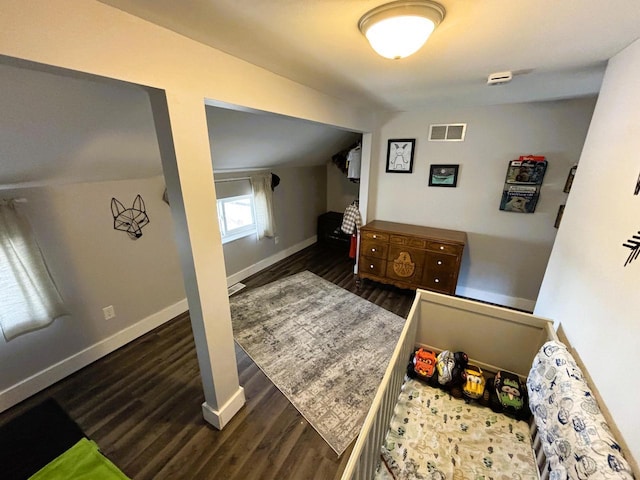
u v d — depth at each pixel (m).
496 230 2.96
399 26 0.91
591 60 1.40
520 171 2.69
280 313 2.98
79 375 2.12
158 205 2.58
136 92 1.40
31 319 1.83
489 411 1.61
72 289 2.08
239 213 3.65
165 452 1.57
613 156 1.22
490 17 0.95
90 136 1.58
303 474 1.46
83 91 1.25
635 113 1.09
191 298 1.44
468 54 1.32
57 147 1.54
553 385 1.22
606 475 0.83
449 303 1.91
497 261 3.04
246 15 0.92
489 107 2.69
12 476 0.83
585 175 1.50
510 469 1.31
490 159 2.82
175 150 1.15
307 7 0.87
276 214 4.23
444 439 1.45
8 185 1.70
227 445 1.60
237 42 1.15
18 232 1.73
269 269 4.11
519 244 2.89
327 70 1.54
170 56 1.06
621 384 0.93
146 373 2.14
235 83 1.35
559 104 2.43
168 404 1.86
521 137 2.64
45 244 1.91
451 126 2.90
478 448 1.40
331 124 2.33
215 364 1.57
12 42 0.70
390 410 1.46
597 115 1.46
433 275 2.99
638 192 0.99
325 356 2.34
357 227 3.68
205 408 1.71
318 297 3.31
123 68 0.93
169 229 2.71
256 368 2.21
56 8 0.76
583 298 1.30
